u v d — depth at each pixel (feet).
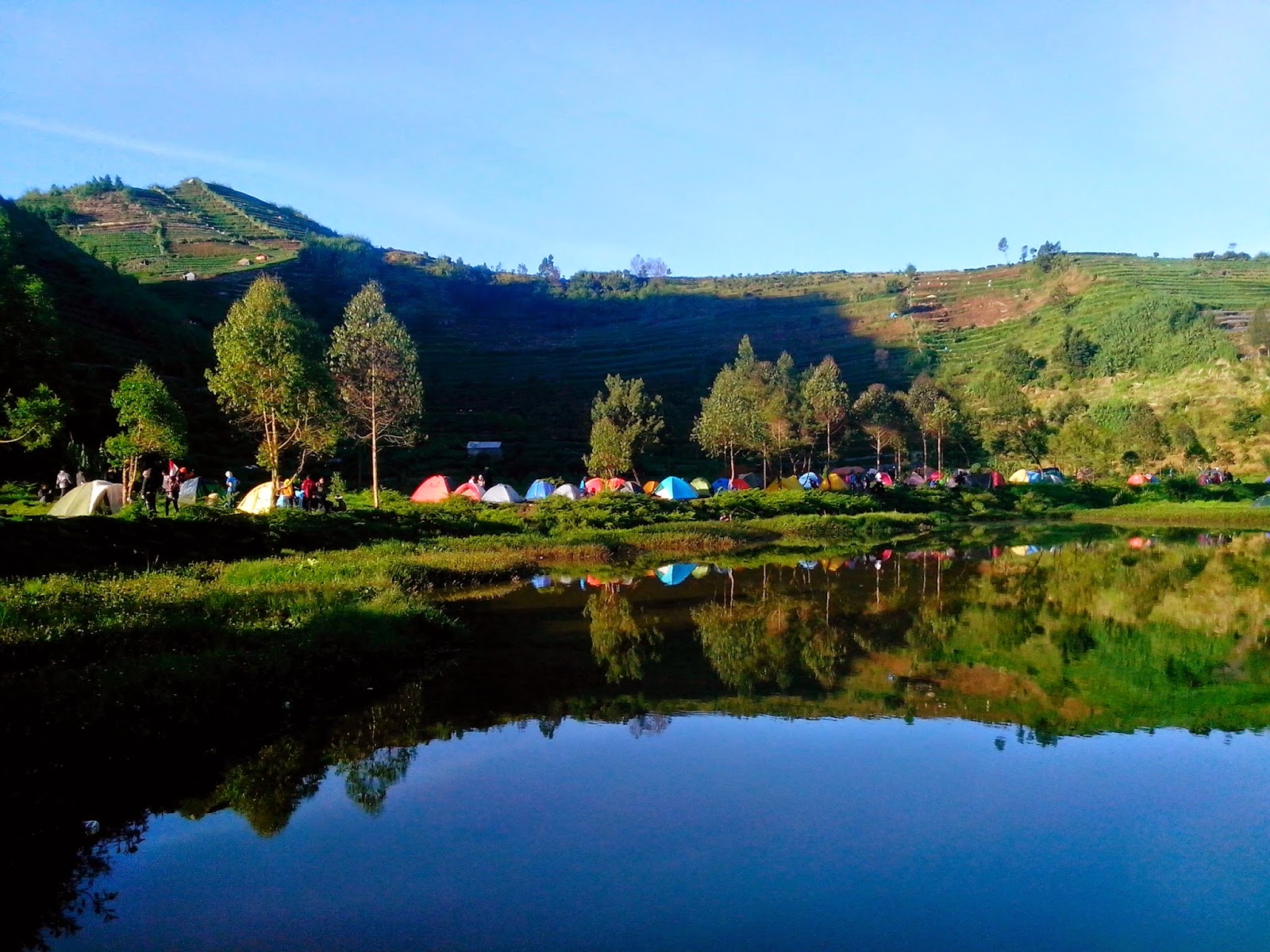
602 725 34.35
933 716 35.78
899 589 71.56
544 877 21.91
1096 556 95.96
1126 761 30.60
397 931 19.42
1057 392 299.79
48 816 24.13
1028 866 22.74
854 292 531.91
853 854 23.36
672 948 18.65
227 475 118.42
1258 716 35.76
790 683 40.93
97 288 256.11
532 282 620.90
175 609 44.34
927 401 239.50
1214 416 236.63
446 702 37.29
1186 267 445.37
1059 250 538.06
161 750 28.73
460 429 271.49
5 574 56.59
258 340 109.40
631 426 204.33
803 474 212.64
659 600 65.16
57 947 18.83
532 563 82.17
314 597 50.26
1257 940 19.17
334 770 29.50
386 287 488.02
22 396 103.04
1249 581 75.05
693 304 546.67
